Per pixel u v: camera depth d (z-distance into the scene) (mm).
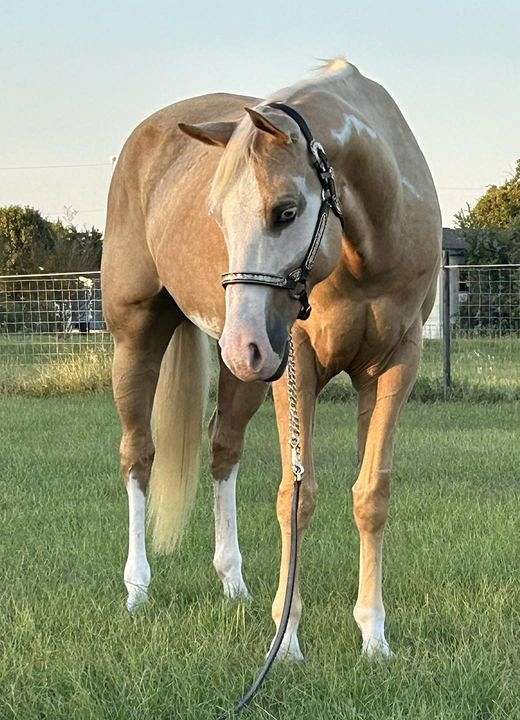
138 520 5090
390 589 4770
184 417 5168
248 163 3283
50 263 36375
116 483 7566
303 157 3363
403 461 8344
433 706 3365
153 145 5285
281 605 4059
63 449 9234
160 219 4953
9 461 8602
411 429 10211
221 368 5059
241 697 3541
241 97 5234
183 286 4727
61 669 3768
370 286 3867
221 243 4344
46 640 4082
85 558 5438
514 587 4707
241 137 3332
